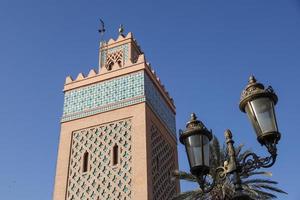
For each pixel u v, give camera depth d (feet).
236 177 26.81
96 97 91.91
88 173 82.38
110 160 81.97
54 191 82.43
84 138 87.40
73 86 95.66
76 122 90.02
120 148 82.43
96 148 84.89
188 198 73.72
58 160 86.22
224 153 72.90
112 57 101.86
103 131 86.43
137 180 77.00
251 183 74.90
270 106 24.97
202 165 27.30
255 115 24.88
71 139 88.22
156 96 94.63
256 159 26.40
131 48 101.60
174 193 88.22
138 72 91.20
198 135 28.07
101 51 103.76
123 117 86.02
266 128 24.41
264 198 71.97
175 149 97.25
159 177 83.05
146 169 77.51
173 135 98.43
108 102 89.81
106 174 80.64
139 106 86.22
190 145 27.96
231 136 28.76
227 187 64.85
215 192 68.08
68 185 82.58
